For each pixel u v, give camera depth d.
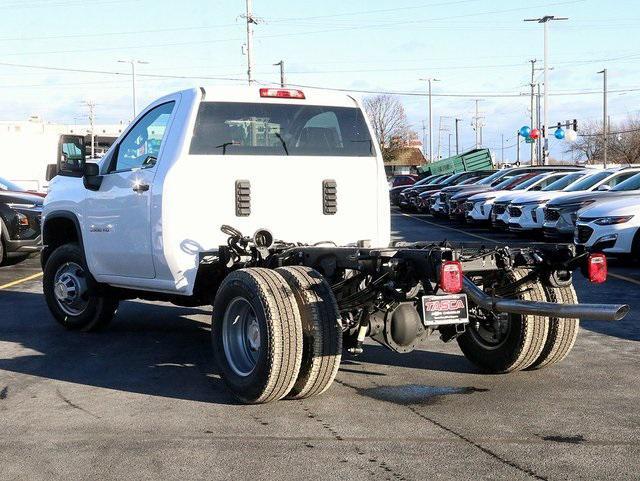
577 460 4.76
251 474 4.59
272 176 7.16
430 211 33.03
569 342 6.84
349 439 5.20
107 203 7.93
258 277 5.89
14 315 10.19
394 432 5.33
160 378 6.92
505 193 23.45
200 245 6.96
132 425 5.55
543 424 5.48
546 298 6.73
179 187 6.92
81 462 4.82
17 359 7.68
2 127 37.50
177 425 5.54
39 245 15.39
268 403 6.04
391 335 6.03
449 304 5.75
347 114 7.57
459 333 6.38
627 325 9.21
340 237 7.40
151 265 7.35
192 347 8.21
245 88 7.23
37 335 8.86
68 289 8.94
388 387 6.52
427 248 6.08
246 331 6.16
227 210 7.04
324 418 5.67
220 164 7.03
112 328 9.30
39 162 35.62
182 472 4.64
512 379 6.77
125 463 4.80
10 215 15.14
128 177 7.57
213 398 6.25
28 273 14.73
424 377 6.86
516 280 6.64
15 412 5.90
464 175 35.50
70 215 8.63
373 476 4.54
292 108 7.34
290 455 4.90
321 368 5.85
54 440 5.24
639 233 14.27
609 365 7.25
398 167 82.38
